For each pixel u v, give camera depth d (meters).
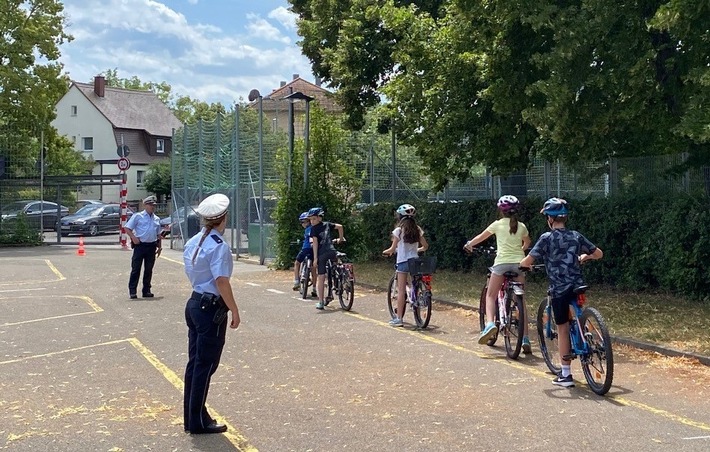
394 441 6.15
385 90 16.42
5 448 6.04
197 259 6.38
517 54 13.57
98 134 65.31
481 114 15.33
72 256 26.47
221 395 7.65
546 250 7.96
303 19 25.23
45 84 33.94
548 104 11.77
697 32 11.45
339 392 7.74
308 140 21.16
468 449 5.94
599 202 14.59
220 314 6.38
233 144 25.62
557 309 7.89
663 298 13.22
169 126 68.88
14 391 7.86
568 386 7.88
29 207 32.84
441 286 15.84
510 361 9.20
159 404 7.35
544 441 6.12
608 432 6.34
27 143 33.06
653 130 13.59
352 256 21.64
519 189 18.56
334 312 13.26
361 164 22.83
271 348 10.05
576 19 11.76
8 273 20.56
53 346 10.28
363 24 21.00
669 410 7.04
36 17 33.81
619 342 10.02
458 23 14.84
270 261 23.36
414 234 11.64
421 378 8.34
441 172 16.66
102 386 8.06
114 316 12.92
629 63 11.91
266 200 24.25
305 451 5.93
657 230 13.20
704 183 13.08
